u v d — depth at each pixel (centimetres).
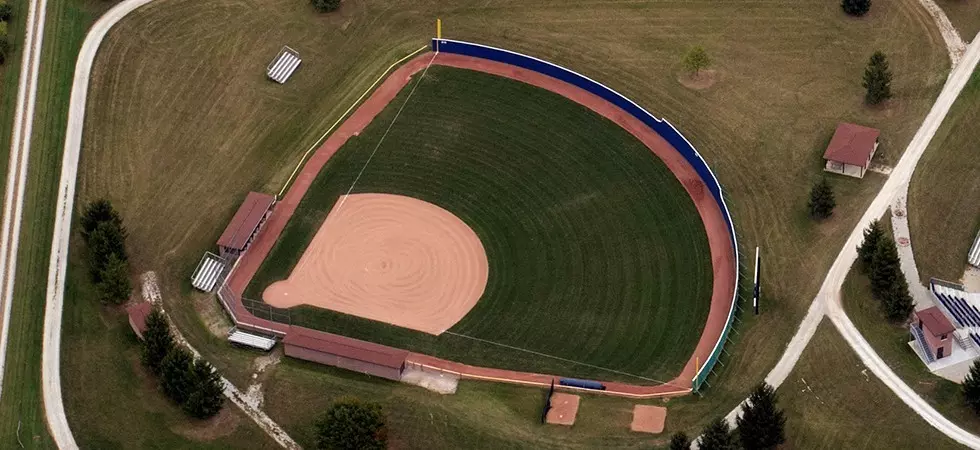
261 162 13238
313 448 10500
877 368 10994
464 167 13238
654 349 11369
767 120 13475
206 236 12406
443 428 10644
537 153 13388
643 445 10475
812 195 12325
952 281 11769
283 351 11350
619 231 12512
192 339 11444
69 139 13288
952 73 13838
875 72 13388
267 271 12169
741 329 11419
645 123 13650
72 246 12162
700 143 13275
